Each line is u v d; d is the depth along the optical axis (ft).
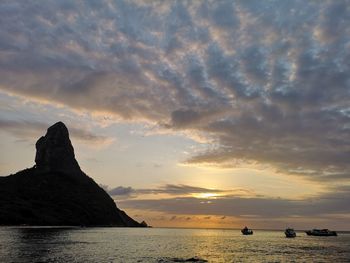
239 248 453.58
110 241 491.31
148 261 280.72
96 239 512.63
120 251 360.28
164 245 477.36
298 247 490.90
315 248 474.90
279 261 310.86
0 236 452.76
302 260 321.11
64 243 406.00
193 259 296.30
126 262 271.49
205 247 460.14
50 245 369.91
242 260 311.27
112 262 268.00
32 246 349.00
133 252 356.79
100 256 303.48
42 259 259.19
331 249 457.68
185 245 490.90
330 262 307.58
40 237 471.21
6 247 326.24
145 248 411.95
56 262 247.91
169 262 276.82
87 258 283.38
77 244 405.59
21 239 425.28
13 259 251.80
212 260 303.48
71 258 276.00
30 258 261.03
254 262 298.97
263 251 411.13
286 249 449.48
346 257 351.46
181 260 291.17
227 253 376.48
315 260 322.14
